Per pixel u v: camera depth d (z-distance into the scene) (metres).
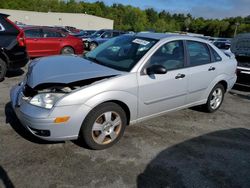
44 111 3.15
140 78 3.76
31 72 3.73
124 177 3.12
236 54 8.10
